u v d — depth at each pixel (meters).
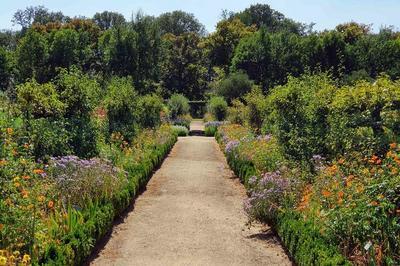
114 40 48.31
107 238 8.02
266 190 8.29
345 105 10.88
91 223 7.01
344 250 5.63
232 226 8.93
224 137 21.97
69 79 13.42
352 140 10.23
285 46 52.09
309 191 7.87
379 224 5.54
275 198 8.27
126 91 17.30
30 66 45.34
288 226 7.08
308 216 7.21
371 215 5.54
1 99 13.58
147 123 22.77
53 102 12.16
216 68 55.47
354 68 49.09
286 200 8.17
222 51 62.28
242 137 17.45
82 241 6.36
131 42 48.12
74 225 6.69
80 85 13.42
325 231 6.14
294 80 12.73
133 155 14.10
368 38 51.69
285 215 7.63
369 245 5.15
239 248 7.61
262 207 8.31
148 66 50.28
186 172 15.30
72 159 8.73
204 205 10.68
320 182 7.59
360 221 5.63
